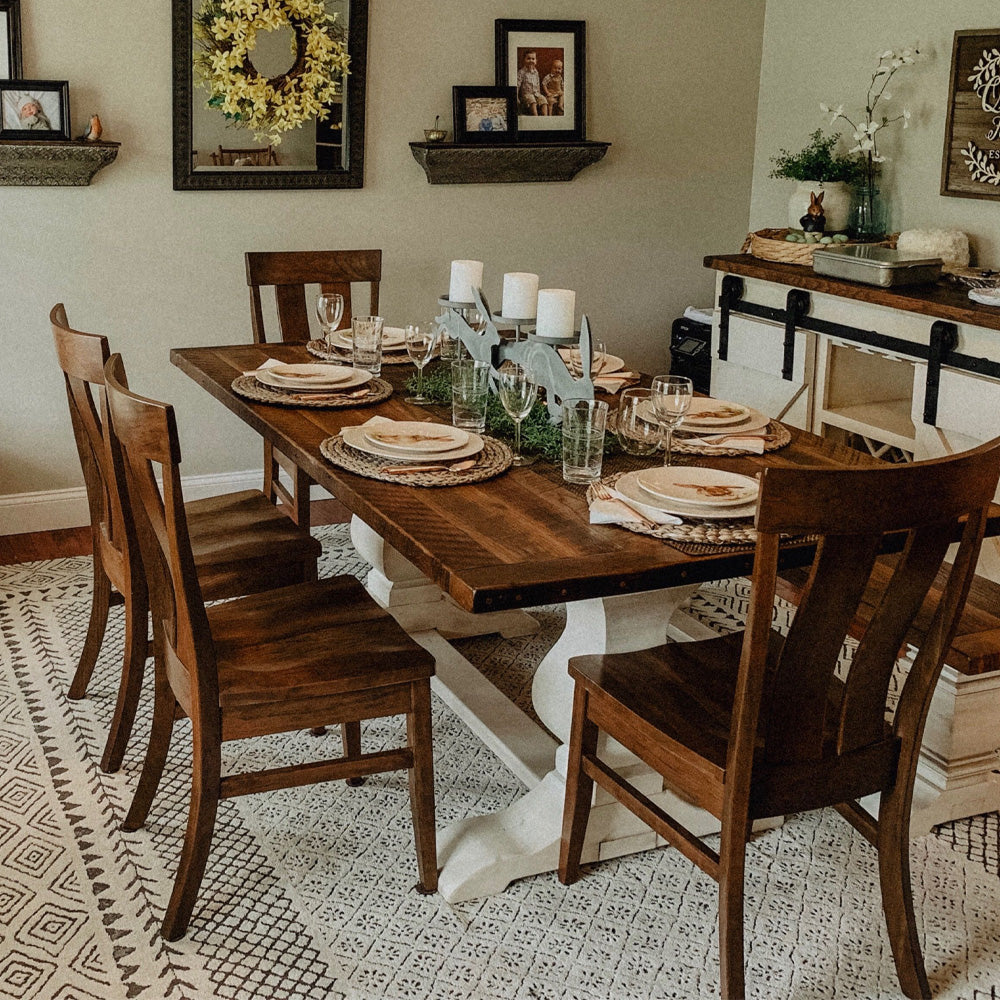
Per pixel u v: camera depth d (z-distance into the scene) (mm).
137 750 2699
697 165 4797
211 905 2184
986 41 3787
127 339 4027
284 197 4121
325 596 2395
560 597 1771
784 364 4102
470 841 2291
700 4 4617
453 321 2863
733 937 1832
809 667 1765
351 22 4008
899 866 1959
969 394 3404
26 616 3359
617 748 2305
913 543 1720
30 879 2236
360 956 2059
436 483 2197
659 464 2398
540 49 4355
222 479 4312
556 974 2029
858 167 4262
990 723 2465
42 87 3625
